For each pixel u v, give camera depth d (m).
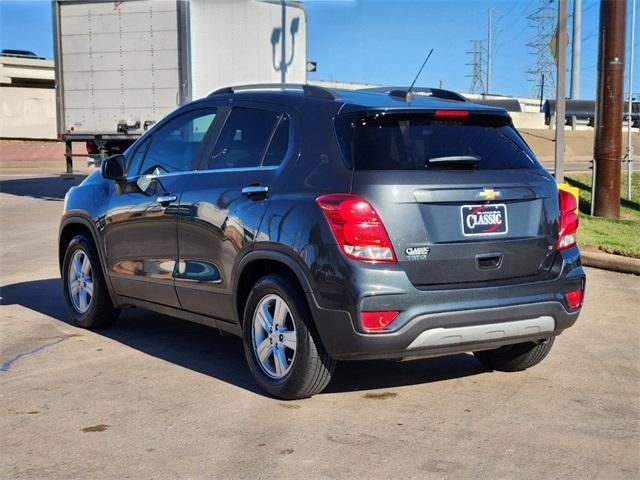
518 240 4.88
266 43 16.61
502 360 5.71
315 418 4.74
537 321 4.91
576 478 3.93
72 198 7.05
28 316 7.41
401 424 4.65
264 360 5.12
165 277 5.94
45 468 4.03
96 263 6.75
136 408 4.91
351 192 4.57
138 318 7.40
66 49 17.09
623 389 5.37
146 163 6.35
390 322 4.52
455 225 4.69
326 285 4.57
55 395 5.16
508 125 5.28
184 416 4.77
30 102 48.06
